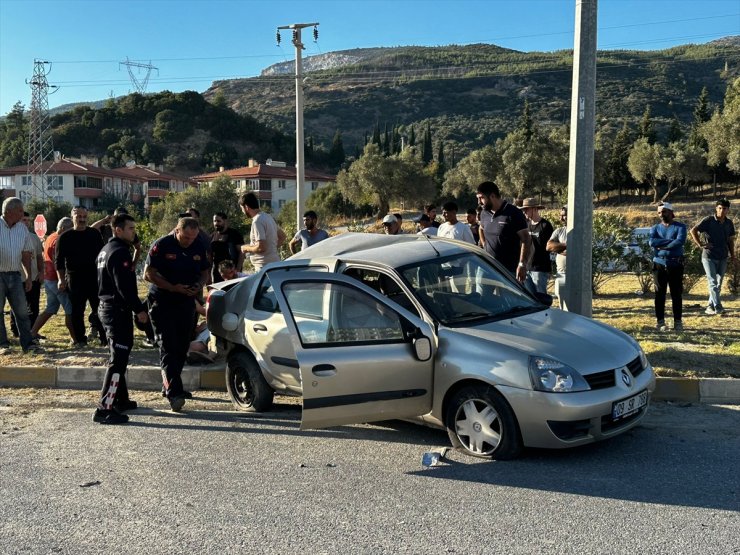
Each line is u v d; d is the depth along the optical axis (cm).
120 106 14338
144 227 2559
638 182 8025
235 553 377
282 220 6894
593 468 492
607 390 499
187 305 689
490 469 496
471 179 7506
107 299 660
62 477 502
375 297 548
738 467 487
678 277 937
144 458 543
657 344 824
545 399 484
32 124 7381
